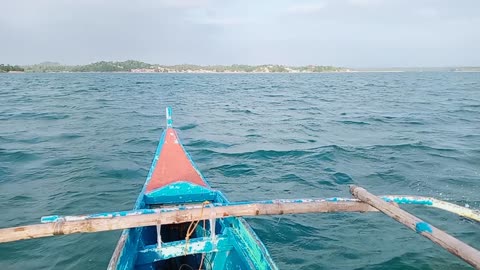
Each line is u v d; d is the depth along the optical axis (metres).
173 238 5.39
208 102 29.69
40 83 59.84
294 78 98.56
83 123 17.69
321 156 11.25
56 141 13.41
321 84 62.59
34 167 10.03
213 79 88.50
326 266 5.28
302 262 5.37
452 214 6.85
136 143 13.34
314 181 8.96
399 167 9.98
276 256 5.51
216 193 5.77
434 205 4.75
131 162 10.68
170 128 9.77
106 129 16.09
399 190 8.25
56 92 38.88
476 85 55.97
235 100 31.64
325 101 30.39
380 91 43.16
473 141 13.38
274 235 6.13
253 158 11.20
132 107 25.16
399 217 3.66
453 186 8.44
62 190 8.30
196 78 96.25
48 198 7.83
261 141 13.80
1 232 3.46
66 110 22.50
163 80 79.25
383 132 15.54
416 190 8.21
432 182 8.71
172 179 6.52
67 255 5.63
